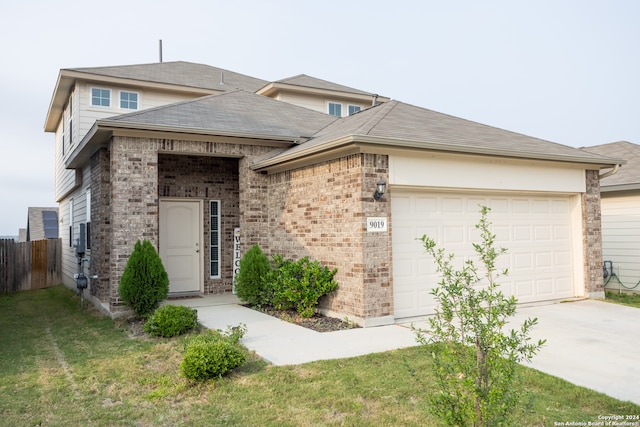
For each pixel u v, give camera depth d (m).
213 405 4.86
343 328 8.09
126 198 9.44
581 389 5.06
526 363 6.03
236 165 13.05
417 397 4.91
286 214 10.48
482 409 3.05
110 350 7.10
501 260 10.05
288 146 11.27
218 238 12.77
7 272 16.48
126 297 8.91
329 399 4.89
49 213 31.97
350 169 8.54
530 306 10.12
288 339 7.30
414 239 8.96
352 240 8.45
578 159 10.48
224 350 5.71
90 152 11.91
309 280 8.96
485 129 11.46
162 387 5.42
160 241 12.20
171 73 18.08
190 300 11.38
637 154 14.30
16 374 6.04
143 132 9.59
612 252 13.08
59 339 7.98
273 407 4.75
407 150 8.59
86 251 13.25
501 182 9.84
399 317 8.67
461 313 3.30
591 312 9.39
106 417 4.62
